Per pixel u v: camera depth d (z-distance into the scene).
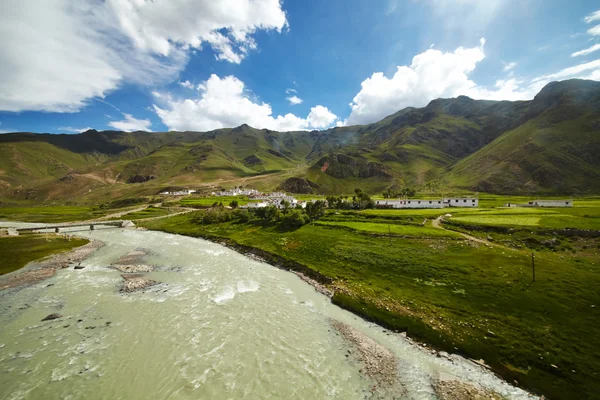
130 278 54.22
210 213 131.88
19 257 70.12
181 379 26.19
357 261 58.41
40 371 27.00
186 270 60.34
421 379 26.34
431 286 44.22
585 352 27.27
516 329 31.95
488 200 150.25
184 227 124.00
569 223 61.38
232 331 34.50
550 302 35.28
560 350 27.98
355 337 33.31
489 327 32.91
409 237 68.06
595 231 54.22
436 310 37.66
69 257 71.50
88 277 55.06
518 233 60.41
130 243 93.44
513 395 24.28
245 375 26.81
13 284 50.81
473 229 68.62
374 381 26.09
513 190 196.75
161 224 135.62
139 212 180.38
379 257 58.25
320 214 110.94
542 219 68.31
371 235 74.25
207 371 27.30
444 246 59.38
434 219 87.12
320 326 36.06
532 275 41.78
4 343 31.69
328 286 49.84
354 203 135.12
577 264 44.47
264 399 24.00
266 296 45.66
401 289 44.84
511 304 36.38
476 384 25.64
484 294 39.53
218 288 49.06
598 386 23.81
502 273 44.06
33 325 35.75
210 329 34.94
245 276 56.31
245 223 114.25
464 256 52.88
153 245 89.88
